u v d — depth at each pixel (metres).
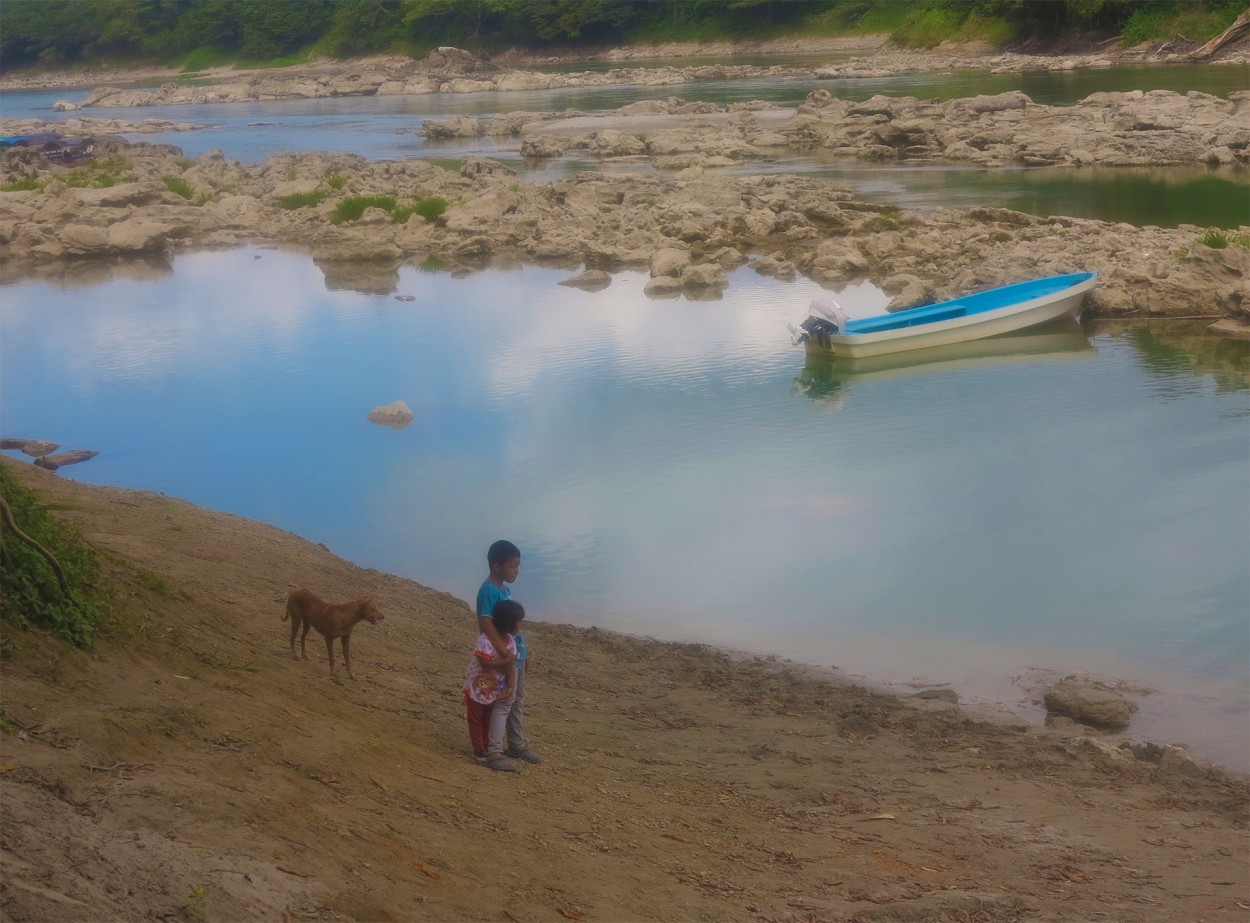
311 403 23.73
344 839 5.41
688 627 13.30
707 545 15.81
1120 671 11.78
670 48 128.38
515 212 46.28
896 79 91.56
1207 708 10.91
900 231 39.66
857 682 11.70
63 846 4.36
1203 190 44.91
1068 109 62.06
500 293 34.91
